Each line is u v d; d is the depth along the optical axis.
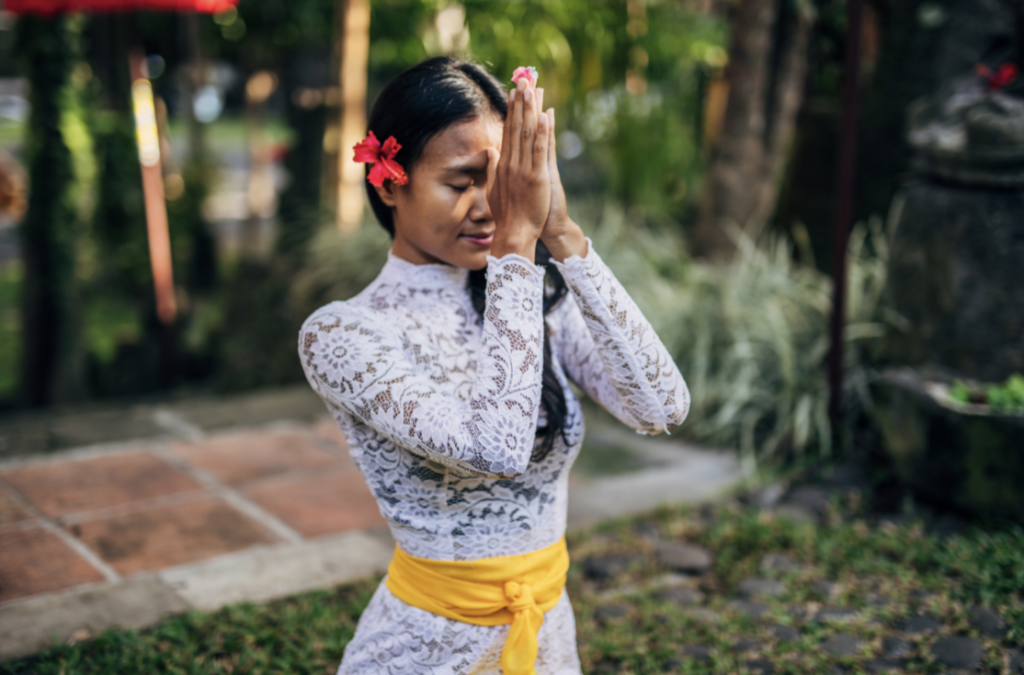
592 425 4.38
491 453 1.22
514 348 1.24
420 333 1.37
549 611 1.47
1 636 2.37
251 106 10.76
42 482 3.47
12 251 11.68
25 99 6.31
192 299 8.95
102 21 7.44
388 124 1.33
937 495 3.16
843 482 3.46
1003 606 2.48
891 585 2.69
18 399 6.64
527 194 1.24
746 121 5.11
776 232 4.97
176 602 2.60
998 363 3.21
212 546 2.98
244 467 3.70
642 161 6.68
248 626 2.45
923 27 4.14
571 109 6.53
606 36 6.24
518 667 1.37
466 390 1.38
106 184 7.62
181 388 6.88
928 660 2.26
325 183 6.22
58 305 6.50
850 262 4.26
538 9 6.07
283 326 6.45
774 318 4.10
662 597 2.72
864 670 2.25
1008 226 3.15
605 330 1.32
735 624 2.51
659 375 1.36
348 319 1.33
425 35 6.78
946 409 3.09
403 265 1.42
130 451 3.86
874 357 3.89
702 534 3.13
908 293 3.54
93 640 2.36
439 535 1.38
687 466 3.83
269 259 7.28
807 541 3.02
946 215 3.33
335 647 2.36
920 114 3.66
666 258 5.30
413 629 1.41
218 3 4.96
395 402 1.26
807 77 4.77
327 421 4.32
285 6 6.82
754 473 3.69
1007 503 2.95
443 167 1.32
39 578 2.71
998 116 3.14
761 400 4.04
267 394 4.76
